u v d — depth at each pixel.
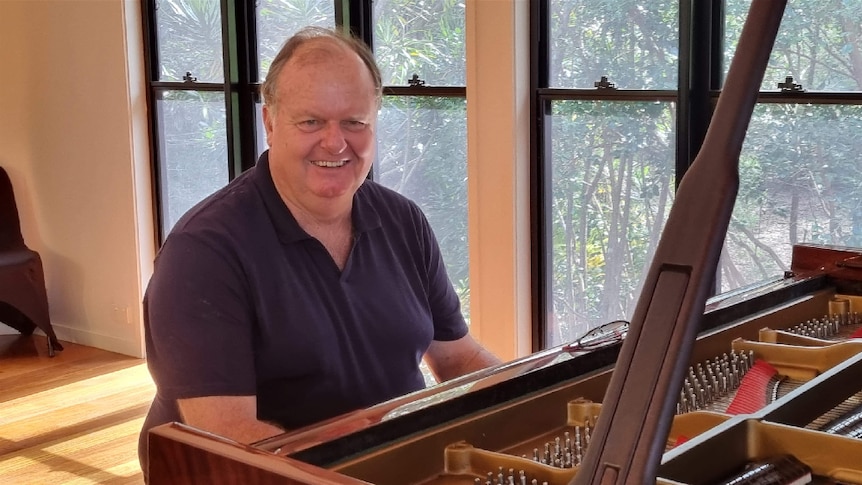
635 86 3.53
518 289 3.77
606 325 1.92
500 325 3.83
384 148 4.32
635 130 3.54
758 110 3.32
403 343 2.11
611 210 3.66
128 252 5.36
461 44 3.96
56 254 5.80
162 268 1.89
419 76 4.14
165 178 5.33
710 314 2.07
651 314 0.91
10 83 5.80
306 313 1.96
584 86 3.67
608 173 3.64
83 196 5.55
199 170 5.16
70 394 4.82
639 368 0.89
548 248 3.86
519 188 3.72
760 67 0.96
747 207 3.41
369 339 2.06
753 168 3.37
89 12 5.29
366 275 2.09
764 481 1.35
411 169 4.23
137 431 4.28
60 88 5.54
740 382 1.91
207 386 1.81
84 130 5.46
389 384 2.09
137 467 3.87
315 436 1.36
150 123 5.29
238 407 1.82
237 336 1.86
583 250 3.77
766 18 0.97
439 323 2.32
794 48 3.21
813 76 3.18
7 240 5.68
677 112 3.37
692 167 0.95
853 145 3.11
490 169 3.76
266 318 1.92
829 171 3.18
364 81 1.99
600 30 3.59
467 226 4.06
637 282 3.63
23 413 4.55
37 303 5.47
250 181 2.02
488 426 1.56
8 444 4.14
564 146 3.75
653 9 3.43
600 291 3.75
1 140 5.91
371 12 4.29
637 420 0.87
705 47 3.32
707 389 1.86
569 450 1.56
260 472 1.20
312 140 1.94
